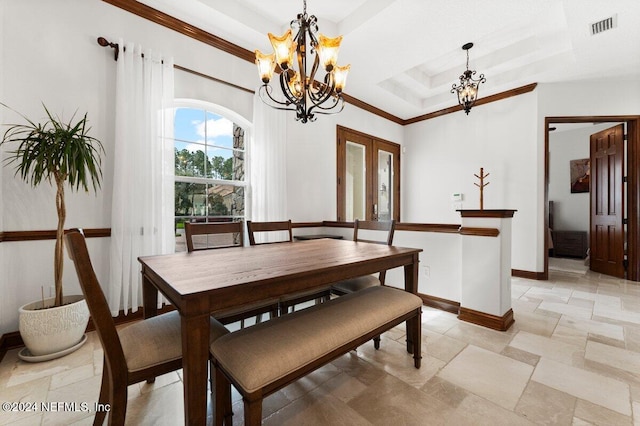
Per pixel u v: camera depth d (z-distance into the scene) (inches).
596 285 139.4
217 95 115.0
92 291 36.4
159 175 97.0
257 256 62.7
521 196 159.6
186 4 96.7
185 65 106.2
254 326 47.7
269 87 131.0
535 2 95.0
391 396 55.8
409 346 71.8
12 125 75.2
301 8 108.1
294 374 40.5
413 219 213.2
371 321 53.2
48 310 68.1
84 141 75.1
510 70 151.4
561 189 240.1
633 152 146.9
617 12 97.8
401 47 121.3
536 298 118.5
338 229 147.9
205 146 116.4
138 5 94.3
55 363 66.8
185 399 37.4
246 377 36.3
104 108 89.0
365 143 186.1
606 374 63.3
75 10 84.3
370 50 123.3
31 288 78.3
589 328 88.0
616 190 155.6
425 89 177.8
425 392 57.1
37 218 78.7
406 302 62.6
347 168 176.1
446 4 96.0
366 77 148.6
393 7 98.0
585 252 214.5
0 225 72.9
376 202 193.9
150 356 41.1
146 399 55.2
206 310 37.9
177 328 46.4
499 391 57.4
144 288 59.2
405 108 192.5
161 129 97.9
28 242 77.9
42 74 79.4
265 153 128.0
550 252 230.4
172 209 100.1
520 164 160.4
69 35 83.4
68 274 83.6
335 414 50.8
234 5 104.0
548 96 152.5
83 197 85.6
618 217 153.9
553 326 89.5
